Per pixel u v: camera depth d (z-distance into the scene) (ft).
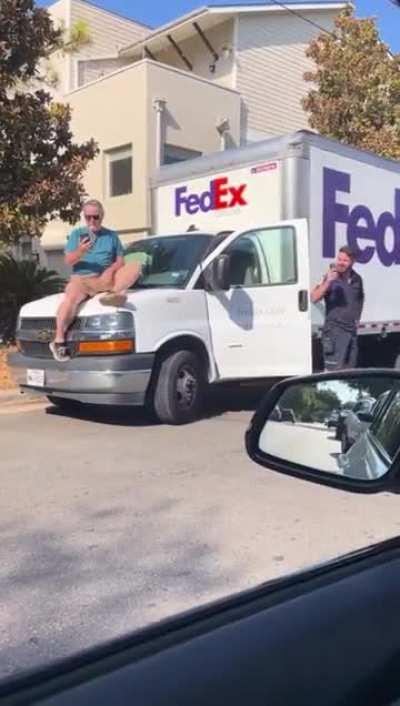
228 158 32.40
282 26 67.10
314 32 68.59
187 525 16.51
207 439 25.14
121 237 57.57
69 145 39.83
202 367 27.81
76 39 42.52
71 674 4.67
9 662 10.68
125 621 11.96
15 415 29.60
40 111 37.76
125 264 27.04
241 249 28.63
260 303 28.73
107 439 25.14
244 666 4.78
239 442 24.71
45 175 38.17
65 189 38.24
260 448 9.84
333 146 31.48
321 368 31.04
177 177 34.73
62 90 64.59
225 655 4.87
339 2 65.98
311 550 14.97
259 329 28.68
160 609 12.37
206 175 33.35
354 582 5.92
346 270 28.50
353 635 5.22
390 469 8.65
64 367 25.67
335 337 28.73
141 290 27.17
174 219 35.14
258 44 65.82
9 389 32.60
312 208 30.45
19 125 36.73
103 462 22.03
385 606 5.60
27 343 27.37
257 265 29.04
